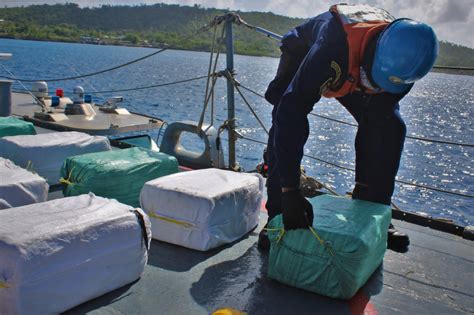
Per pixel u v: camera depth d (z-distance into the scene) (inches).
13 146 150.3
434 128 1494.8
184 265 114.3
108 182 133.0
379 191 127.0
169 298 99.9
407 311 102.6
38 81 372.2
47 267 84.9
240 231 130.7
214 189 123.0
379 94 117.7
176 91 1964.8
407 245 137.6
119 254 98.0
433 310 103.7
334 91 99.8
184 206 119.4
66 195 136.2
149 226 104.3
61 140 158.9
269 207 124.7
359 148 129.0
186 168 208.2
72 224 90.4
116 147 233.6
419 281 116.7
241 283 108.0
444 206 693.3
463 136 1355.8
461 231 152.4
